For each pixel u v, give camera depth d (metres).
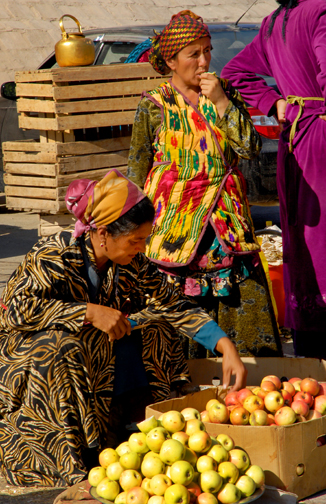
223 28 6.19
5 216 7.82
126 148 4.49
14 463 2.36
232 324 2.95
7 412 2.37
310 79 3.04
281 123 3.23
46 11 10.52
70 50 4.13
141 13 11.51
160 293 2.55
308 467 2.16
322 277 3.09
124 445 2.02
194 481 1.95
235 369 2.39
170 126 2.82
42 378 2.24
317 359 2.68
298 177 3.08
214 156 2.83
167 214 2.83
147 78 4.44
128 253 2.27
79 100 4.15
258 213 6.88
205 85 2.77
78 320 2.26
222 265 2.84
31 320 2.28
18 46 9.86
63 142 4.20
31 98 4.27
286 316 3.28
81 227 2.28
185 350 3.07
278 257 4.18
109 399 2.42
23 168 4.30
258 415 2.19
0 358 2.38
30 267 2.30
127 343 2.56
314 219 3.05
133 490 1.89
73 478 2.21
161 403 2.30
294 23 3.04
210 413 2.26
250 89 3.37
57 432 2.26
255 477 2.01
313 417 2.29
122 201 2.18
